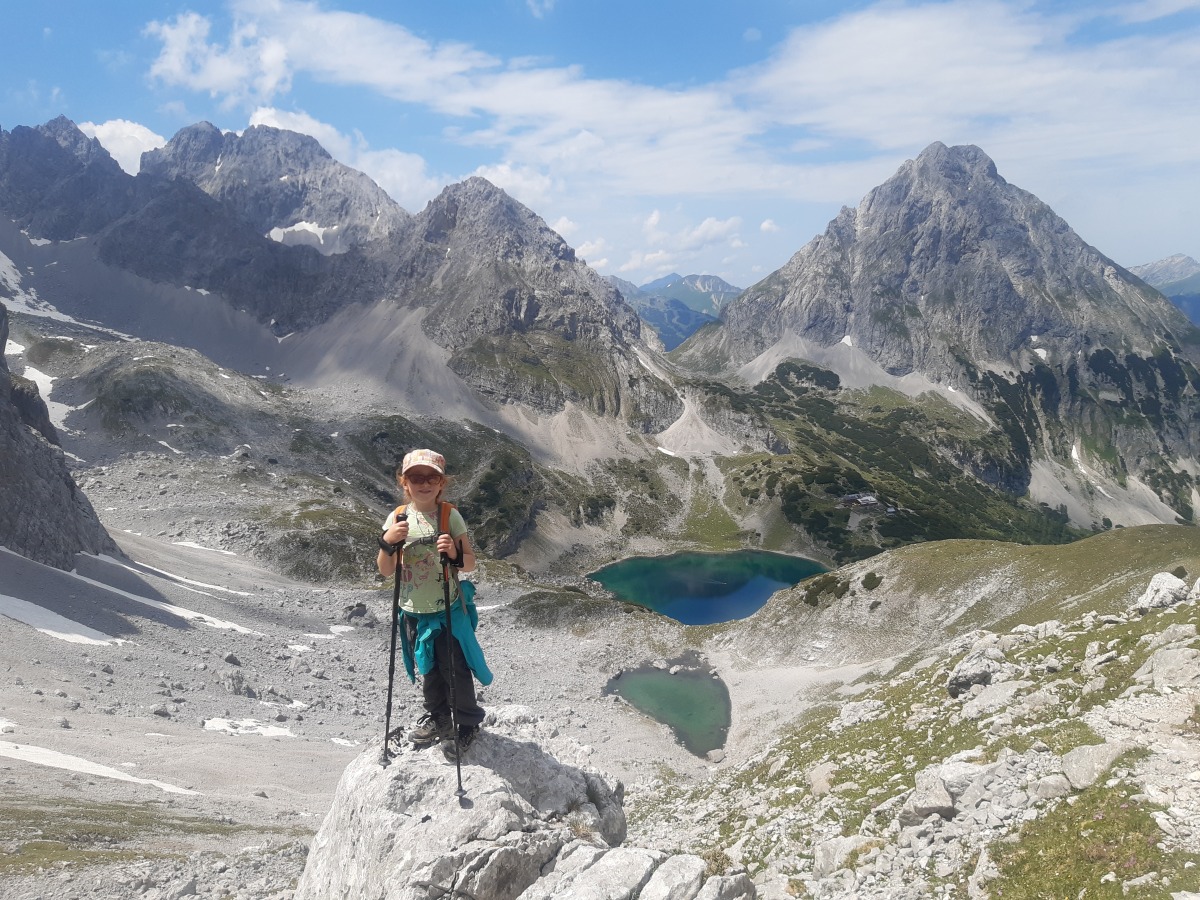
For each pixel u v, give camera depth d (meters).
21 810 25.45
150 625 79.62
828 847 25.48
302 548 147.25
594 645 117.38
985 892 18.83
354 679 86.31
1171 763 19.55
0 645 57.97
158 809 31.20
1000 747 25.66
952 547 102.44
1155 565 73.56
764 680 96.69
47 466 92.56
